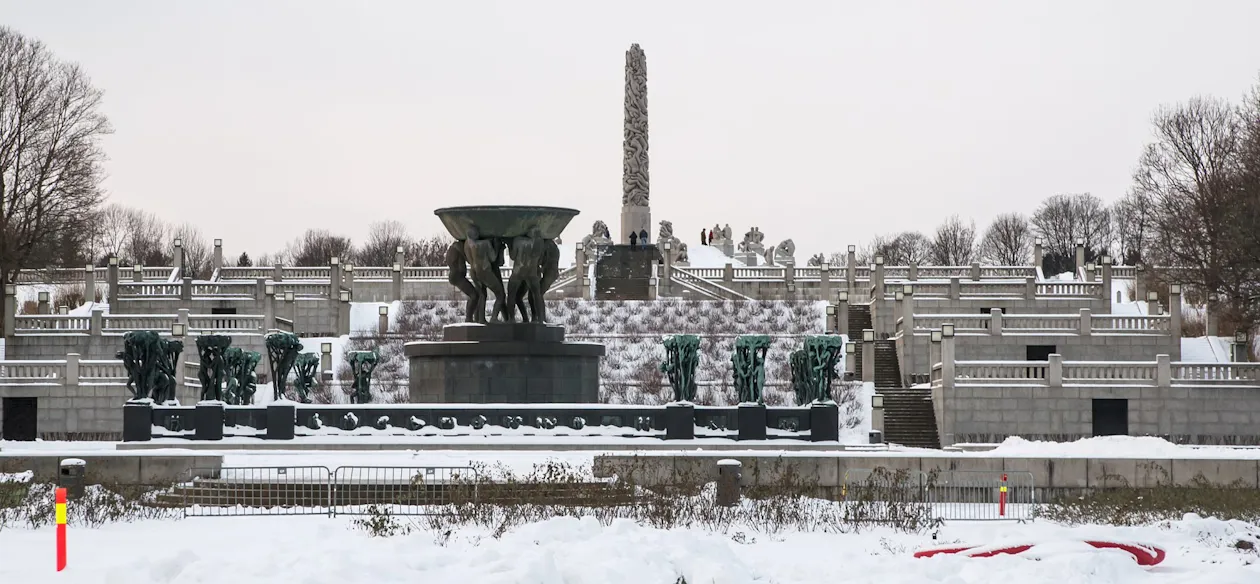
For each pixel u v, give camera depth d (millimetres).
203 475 38656
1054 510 34938
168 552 27734
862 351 73688
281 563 24172
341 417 49219
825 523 32344
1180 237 79250
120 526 31766
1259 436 63562
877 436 60000
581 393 52750
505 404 49750
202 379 51688
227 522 32344
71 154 90375
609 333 83938
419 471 39125
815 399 52469
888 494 36219
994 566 25312
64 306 88688
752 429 49344
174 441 48406
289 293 84500
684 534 26688
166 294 89062
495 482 35750
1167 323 74625
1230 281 73000
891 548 28891
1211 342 78750
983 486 37656
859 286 95375
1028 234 159625
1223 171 83438
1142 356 74375
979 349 74188
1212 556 27406
